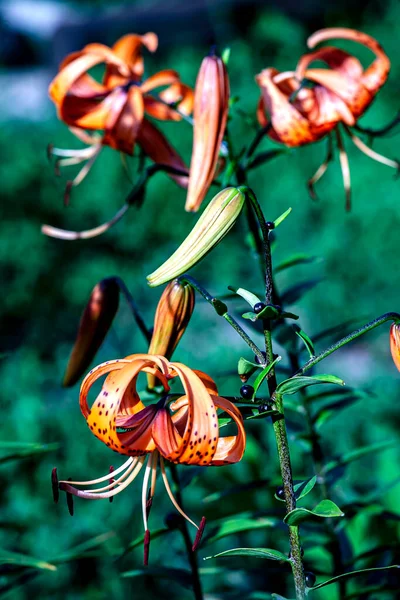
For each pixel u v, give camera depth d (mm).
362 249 2061
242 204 685
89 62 856
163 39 3795
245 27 3525
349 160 2314
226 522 809
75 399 1441
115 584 1118
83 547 871
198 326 1770
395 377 1559
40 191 2432
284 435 672
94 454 1288
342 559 883
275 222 674
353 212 2133
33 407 1327
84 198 2453
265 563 1076
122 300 1988
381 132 872
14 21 4289
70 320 2270
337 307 2031
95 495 706
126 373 665
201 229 685
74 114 868
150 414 676
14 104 3545
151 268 2234
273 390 675
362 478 1182
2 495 1223
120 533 1179
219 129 806
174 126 2670
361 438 1270
